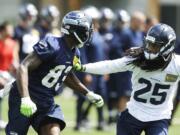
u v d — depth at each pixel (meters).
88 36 18.80
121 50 33.22
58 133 18.64
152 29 18.92
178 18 64.44
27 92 18.00
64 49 18.56
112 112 34.38
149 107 19.39
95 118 38.06
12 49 32.84
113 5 64.19
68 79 19.86
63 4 63.34
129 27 34.59
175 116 40.03
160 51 18.84
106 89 34.09
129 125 19.47
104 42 34.06
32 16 32.84
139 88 19.42
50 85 18.80
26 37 32.34
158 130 19.11
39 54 18.25
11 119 18.91
